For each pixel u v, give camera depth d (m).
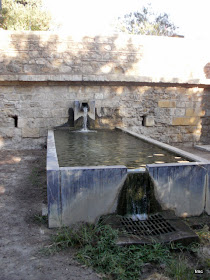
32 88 8.01
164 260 2.72
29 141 8.21
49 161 3.80
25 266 2.65
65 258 2.79
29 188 4.91
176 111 9.15
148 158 4.57
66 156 4.71
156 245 2.85
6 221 3.59
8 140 8.12
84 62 8.41
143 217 3.55
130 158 4.57
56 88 8.16
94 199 3.45
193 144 9.51
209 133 9.62
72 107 8.33
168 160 4.43
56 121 8.29
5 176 5.59
